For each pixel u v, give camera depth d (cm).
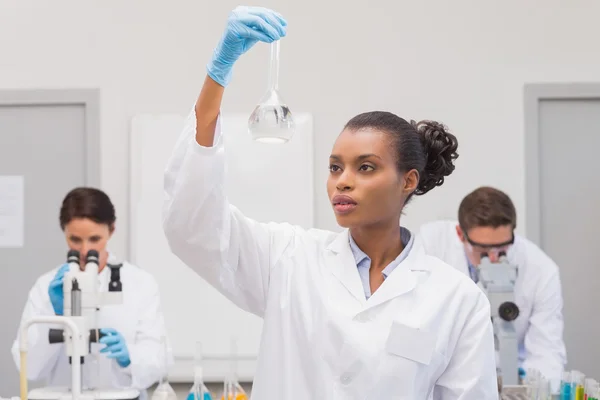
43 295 282
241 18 135
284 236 161
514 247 307
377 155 143
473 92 375
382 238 155
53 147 374
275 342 152
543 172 375
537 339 300
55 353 273
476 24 376
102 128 372
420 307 151
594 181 374
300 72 375
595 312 371
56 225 373
